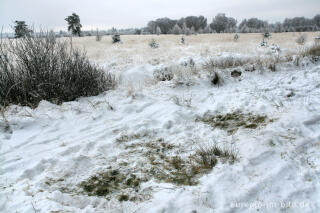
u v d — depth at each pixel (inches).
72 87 217.2
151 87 258.2
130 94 229.0
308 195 90.4
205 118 171.2
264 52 553.3
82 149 134.5
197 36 1502.2
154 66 422.6
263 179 99.5
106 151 134.5
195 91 231.6
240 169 107.1
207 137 143.0
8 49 208.2
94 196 99.3
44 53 217.5
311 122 134.3
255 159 112.3
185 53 664.4
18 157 125.6
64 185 106.2
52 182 107.2
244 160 112.8
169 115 174.7
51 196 95.7
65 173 113.6
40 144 140.7
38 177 110.5
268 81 232.5
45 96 204.8
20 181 106.6
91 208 89.9
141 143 142.8
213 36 1460.4
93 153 131.3
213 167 112.5
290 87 202.5
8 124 157.5
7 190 99.0
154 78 298.0
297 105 157.8
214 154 123.3
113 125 165.9
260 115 158.1
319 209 84.0
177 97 216.1
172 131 155.4
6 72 202.5
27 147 136.6
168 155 129.3
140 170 116.8
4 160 122.6
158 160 125.0
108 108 195.5
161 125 162.4
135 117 178.5
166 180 107.7
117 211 89.1
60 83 214.7
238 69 273.3
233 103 187.6
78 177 112.0
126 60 569.9
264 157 113.0
